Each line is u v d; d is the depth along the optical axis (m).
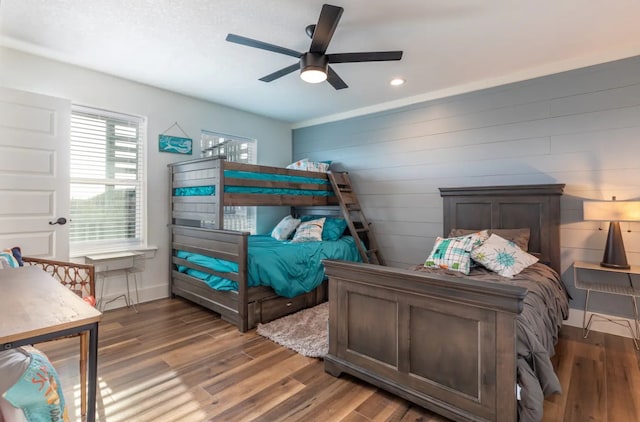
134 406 1.84
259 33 2.58
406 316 1.84
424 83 3.65
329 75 2.61
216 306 3.22
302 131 5.38
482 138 3.60
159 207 3.87
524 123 3.34
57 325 1.05
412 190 4.15
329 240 4.20
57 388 1.02
